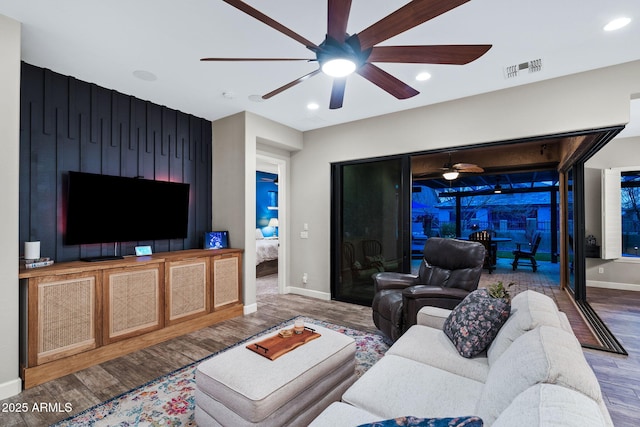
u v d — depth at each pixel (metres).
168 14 2.12
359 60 1.80
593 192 5.47
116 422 1.93
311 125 4.67
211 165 4.41
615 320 3.73
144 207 3.48
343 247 4.70
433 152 3.88
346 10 1.46
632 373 2.48
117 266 2.84
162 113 3.84
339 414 1.33
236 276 3.96
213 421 1.69
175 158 3.97
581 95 2.94
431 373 1.66
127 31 2.33
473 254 2.99
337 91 2.30
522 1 1.98
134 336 2.96
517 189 8.60
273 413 1.54
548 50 2.57
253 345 2.01
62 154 3.00
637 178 5.41
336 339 2.15
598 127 2.89
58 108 2.98
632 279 5.25
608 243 5.28
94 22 2.21
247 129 4.04
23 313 2.36
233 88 3.34
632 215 5.44
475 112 3.49
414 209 9.59
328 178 4.71
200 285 3.55
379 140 4.20
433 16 1.48
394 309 2.85
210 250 3.90
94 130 3.22
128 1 1.99
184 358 2.81
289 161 5.16
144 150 3.65
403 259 4.09
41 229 2.86
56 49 2.57
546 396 0.82
